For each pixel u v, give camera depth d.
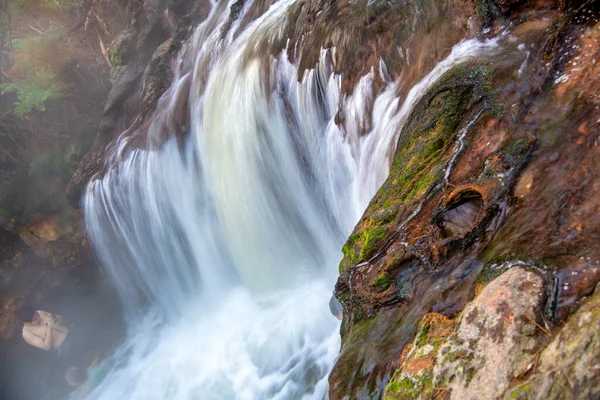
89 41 10.25
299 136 5.16
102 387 7.20
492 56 3.15
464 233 2.42
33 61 9.66
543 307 1.87
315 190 5.16
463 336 1.98
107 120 8.70
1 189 9.43
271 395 4.87
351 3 4.70
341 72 4.59
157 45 9.09
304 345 5.10
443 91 3.17
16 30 10.68
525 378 1.72
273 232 5.75
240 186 5.84
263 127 5.48
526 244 2.13
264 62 5.52
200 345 6.23
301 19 5.23
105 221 7.95
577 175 2.23
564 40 2.83
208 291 7.00
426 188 2.82
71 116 9.80
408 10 4.14
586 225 2.03
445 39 3.77
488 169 2.56
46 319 8.53
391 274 2.64
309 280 5.65
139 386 6.53
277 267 5.92
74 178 8.57
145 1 9.26
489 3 3.43
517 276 2.01
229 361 5.56
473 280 2.24
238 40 6.29
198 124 6.41
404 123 3.67
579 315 1.74
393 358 2.29
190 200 6.66
